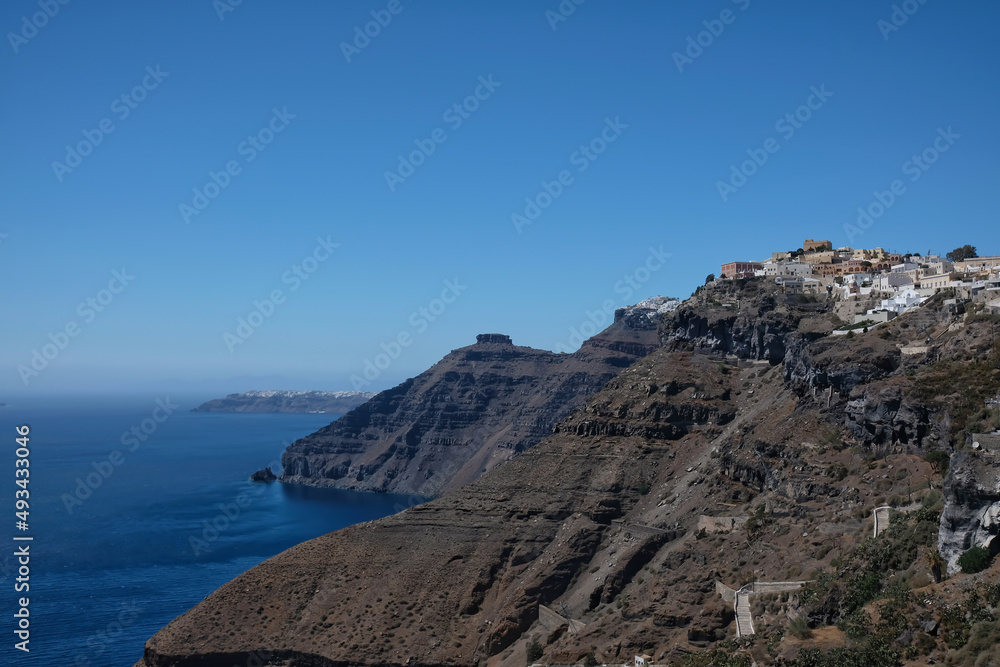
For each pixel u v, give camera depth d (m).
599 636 198.88
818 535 182.12
